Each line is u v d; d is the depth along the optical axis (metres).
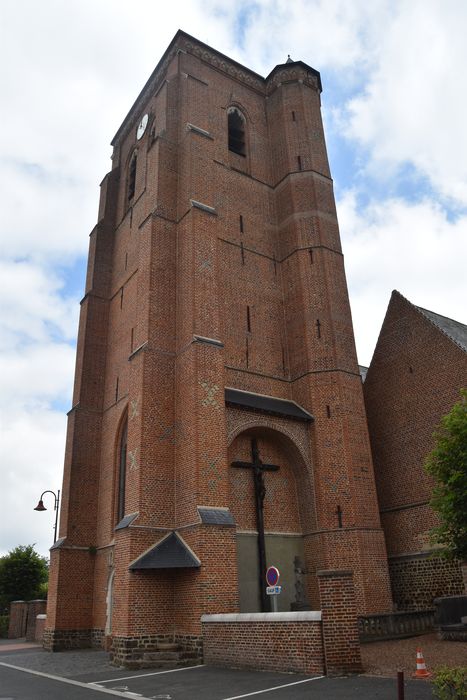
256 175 33.31
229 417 24.59
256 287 29.86
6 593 45.97
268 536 24.67
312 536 25.14
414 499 27.02
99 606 26.84
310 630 15.10
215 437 22.55
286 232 31.73
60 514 29.55
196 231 26.14
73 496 28.83
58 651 25.88
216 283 25.77
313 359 27.83
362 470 25.75
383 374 30.17
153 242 26.52
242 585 23.06
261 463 25.48
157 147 29.06
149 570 20.58
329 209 31.97
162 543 21.28
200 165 28.31
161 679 15.88
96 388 31.61
